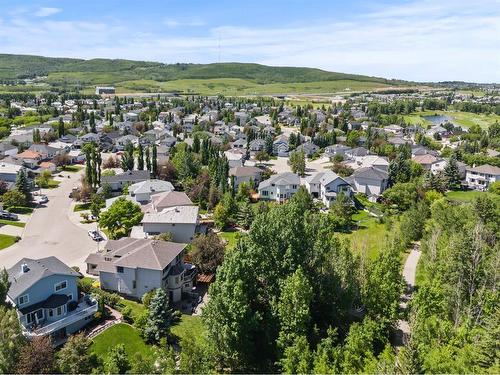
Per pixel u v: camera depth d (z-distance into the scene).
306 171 131.88
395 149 150.75
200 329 49.28
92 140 163.00
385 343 44.19
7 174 108.44
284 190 100.75
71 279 50.03
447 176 117.50
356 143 166.88
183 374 35.06
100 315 50.12
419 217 77.50
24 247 72.62
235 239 76.75
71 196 101.31
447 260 55.62
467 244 55.03
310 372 36.62
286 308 42.59
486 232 66.19
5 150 137.00
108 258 58.62
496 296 48.09
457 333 41.78
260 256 47.50
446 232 68.62
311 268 49.78
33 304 46.72
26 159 126.12
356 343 39.50
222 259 61.59
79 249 72.12
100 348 45.22
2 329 36.03
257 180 113.88
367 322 43.38
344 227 84.12
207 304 43.88
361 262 53.38
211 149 128.38
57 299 47.84
